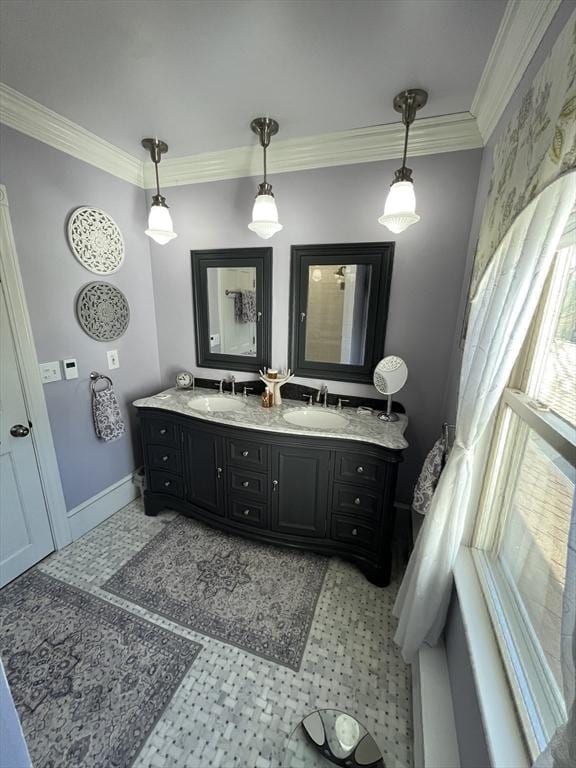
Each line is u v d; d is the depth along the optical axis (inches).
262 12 41.3
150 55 48.6
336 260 78.5
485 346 37.9
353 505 69.3
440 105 58.8
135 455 97.5
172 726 45.3
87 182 75.4
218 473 78.5
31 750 42.8
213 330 94.3
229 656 54.3
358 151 71.2
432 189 68.8
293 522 74.4
